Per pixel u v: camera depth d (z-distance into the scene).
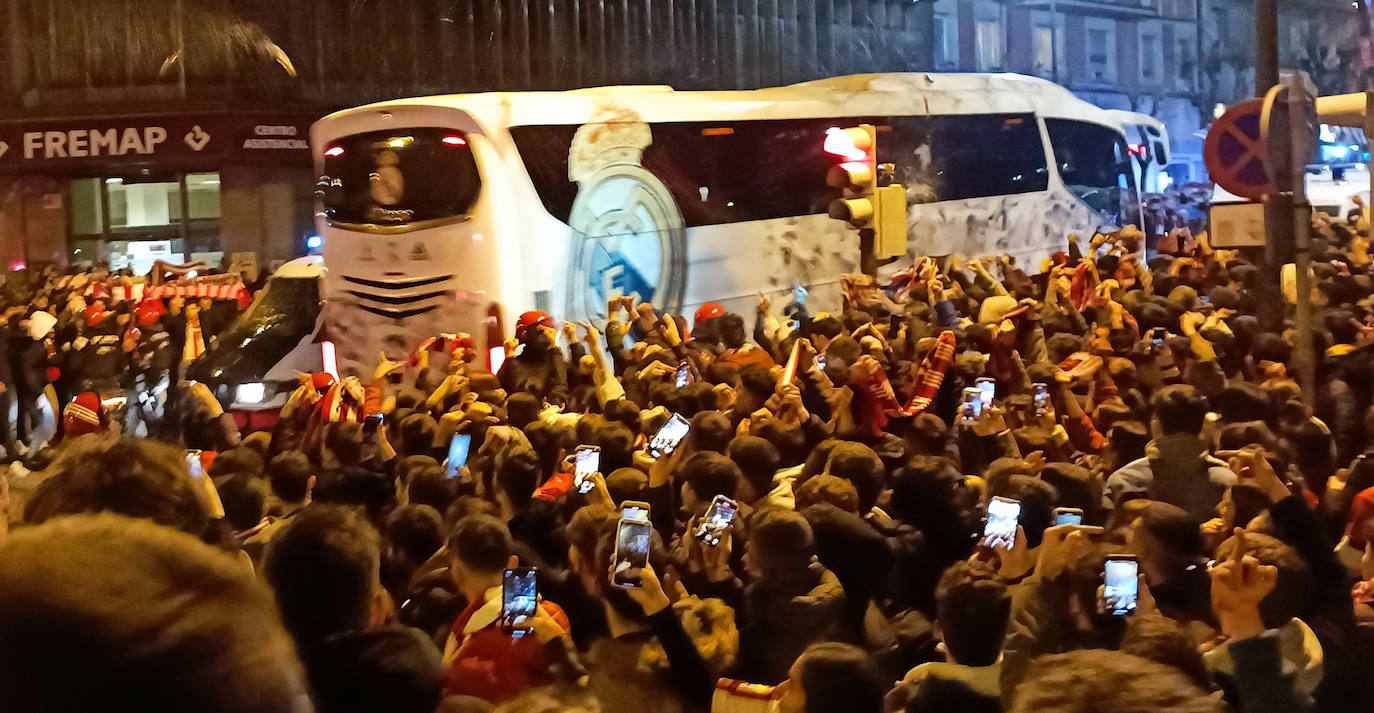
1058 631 4.05
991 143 19.25
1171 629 3.20
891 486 5.71
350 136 13.55
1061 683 2.27
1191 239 19.00
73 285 19.08
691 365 9.28
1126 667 2.29
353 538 3.21
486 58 33.03
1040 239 20.22
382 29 30.89
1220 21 61.78
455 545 4.26
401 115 13.34
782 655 4.05
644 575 4.07
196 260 29.09
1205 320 9.80
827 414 8.27
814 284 16.38
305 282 15.41
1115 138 22.11
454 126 13.16
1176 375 8.38
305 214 30.09
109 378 15.59
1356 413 7.34
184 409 8.04
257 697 1.40
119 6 28.58
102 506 3.89
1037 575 4.16
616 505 5.84
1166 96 59.50
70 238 28.94
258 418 14.57
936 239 18.06
